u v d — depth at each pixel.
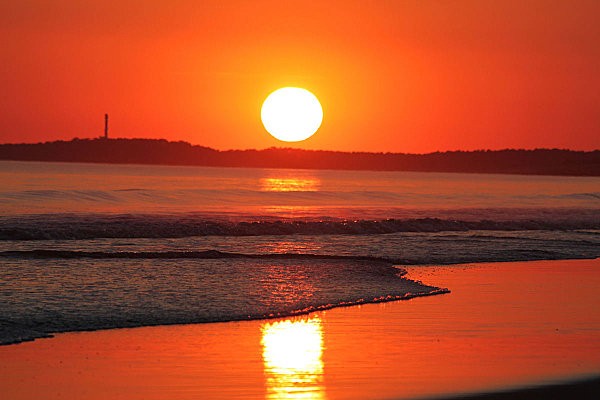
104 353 48.53
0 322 55.72
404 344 52.09
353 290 74.00
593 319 62.00
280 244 121.56
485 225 164.25
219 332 55.09
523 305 67.94
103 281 75.88
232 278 79.69
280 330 56.16
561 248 120.69
